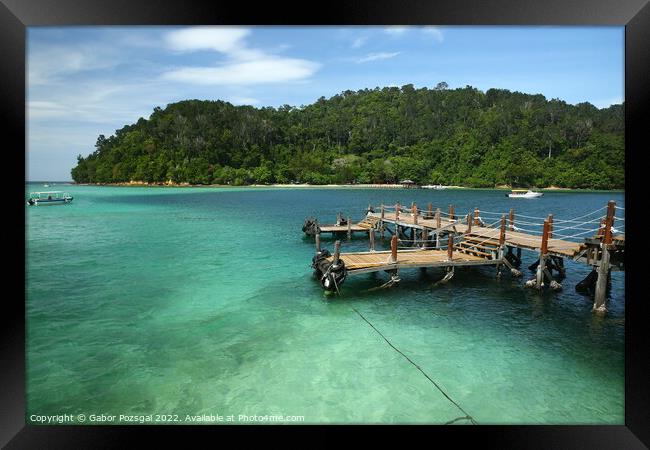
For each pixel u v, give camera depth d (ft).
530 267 61.05
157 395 28.30
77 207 183.93
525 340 37.52
